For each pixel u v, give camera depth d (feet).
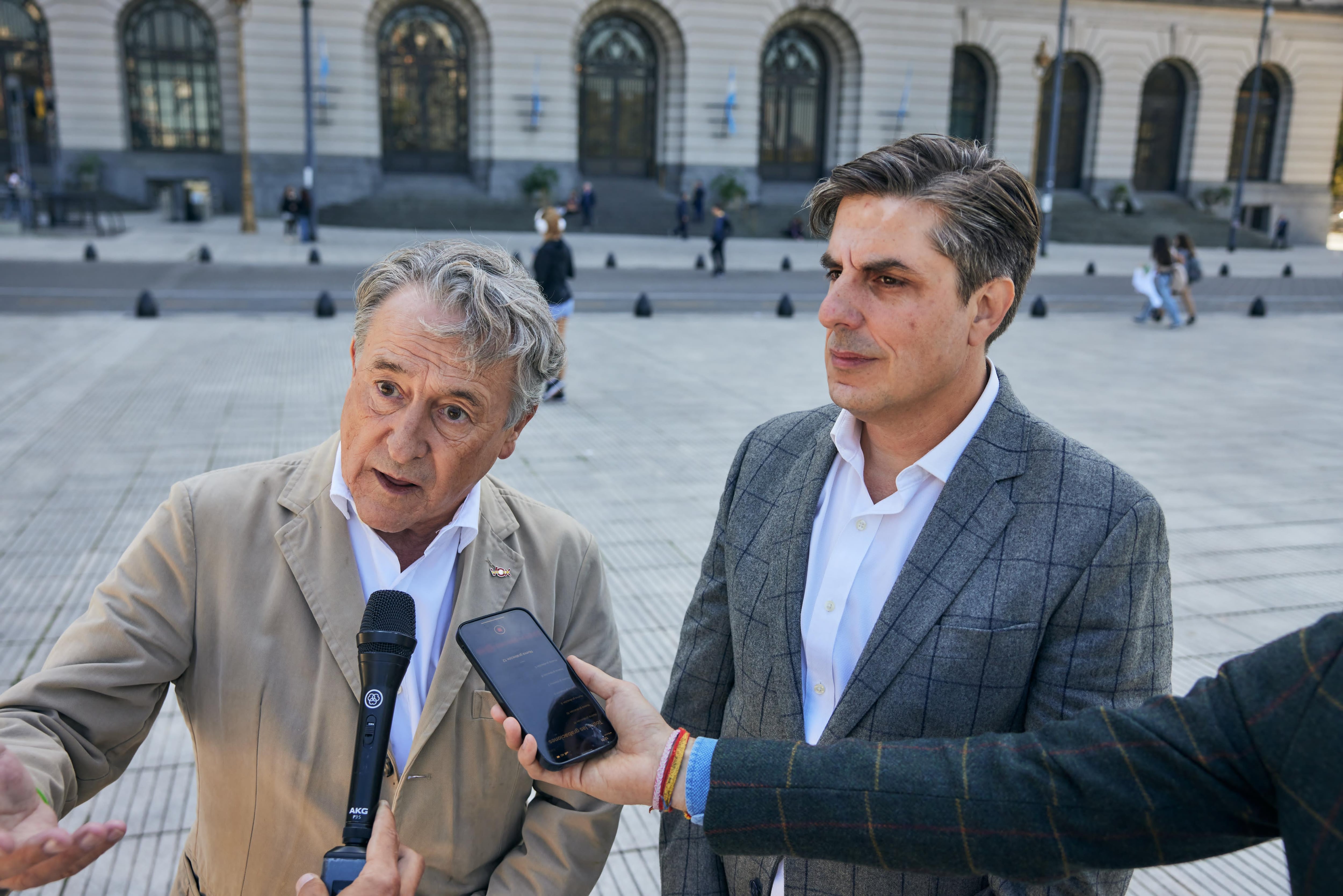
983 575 4.56
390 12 108.99
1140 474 23.29
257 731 4.89
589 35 115.03
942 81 119.85
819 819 3.57
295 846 4.96
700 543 17.95
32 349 34.22
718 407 28.91
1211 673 13.56
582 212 105.19
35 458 21.22
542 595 5.44
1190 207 132.46
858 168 4.43
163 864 9.25
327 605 4.94
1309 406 31.37
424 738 4.92
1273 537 19.08
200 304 48.16
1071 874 3.33
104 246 75.25
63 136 102.94
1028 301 62.80
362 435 4.76
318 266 67.56
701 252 92.68
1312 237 137.59
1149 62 127.34
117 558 15.97
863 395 4.56
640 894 9.34
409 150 113.09
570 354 37.73
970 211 4.27
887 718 4.55
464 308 4.59
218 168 106.22
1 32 103.65
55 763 4.20
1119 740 3.27
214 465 21.12
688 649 5.79
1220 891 9.56
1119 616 4.41
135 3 103.14
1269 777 2.99
